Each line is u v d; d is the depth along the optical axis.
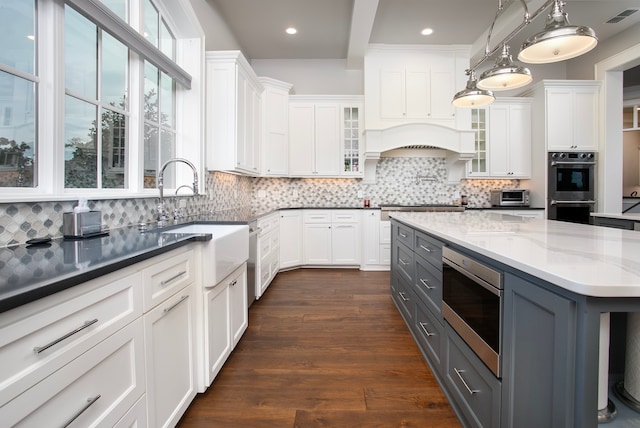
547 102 4.41
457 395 1.47
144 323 1.10
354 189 4.93
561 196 4.39
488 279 1.17
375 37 4.18
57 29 1.41
